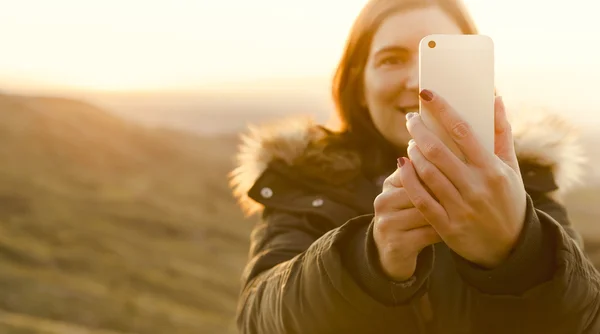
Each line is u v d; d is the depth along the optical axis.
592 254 58.59
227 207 105.12
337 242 1.72
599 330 1.83
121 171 110.12
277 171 2.36
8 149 100.75
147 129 135.38
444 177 1.49
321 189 2.33
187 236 85.50
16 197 80.81
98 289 52.03
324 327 1.74
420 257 1.65
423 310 2.02
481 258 1.60
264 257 2.24
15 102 119.44
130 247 73.38
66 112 121.94
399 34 2.33
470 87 1.78
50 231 71.00
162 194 103.38
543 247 1.64
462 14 2.39
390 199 1.57
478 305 1.79
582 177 2.50
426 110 1.56
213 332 47.88
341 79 2.51
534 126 2.45
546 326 1.70
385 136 2.40
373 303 1.66
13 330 28.28
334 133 2.52
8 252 57.38
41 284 48.66
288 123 2.49
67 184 93.75
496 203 1.51
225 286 66.94
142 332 44.16
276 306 1.86
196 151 132.62
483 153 1.50
